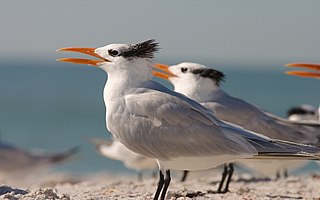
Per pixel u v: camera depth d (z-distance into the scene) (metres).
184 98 11.66
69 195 13.02
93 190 14.22
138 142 11.40
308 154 11.26
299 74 15.63
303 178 17.33
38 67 165.88
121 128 11.50
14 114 62.22
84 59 11.98
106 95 11.73
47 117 60.66
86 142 47.06
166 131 11.27
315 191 14.41
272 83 108.38
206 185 15.54
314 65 15.56
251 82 111.12
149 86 11.64
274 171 18.83
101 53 11.93
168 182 11.58
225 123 11.57
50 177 25.14
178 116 11.27
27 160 24.77
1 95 77.25
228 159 11.40
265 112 14.93
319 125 14.77
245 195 13.65
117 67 11.71
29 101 71.56
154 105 11.34
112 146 22.48
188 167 11.58
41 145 46.81
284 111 69.56
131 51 11.66
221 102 14.31
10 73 125.00
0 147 24.47
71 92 81.75
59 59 11.97
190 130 11.26
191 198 12.91
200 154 11.30
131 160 21.66
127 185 15.62
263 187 15.13
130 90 11.59
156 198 11.62
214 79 14.40
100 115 62.31
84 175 28.30
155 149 11.36
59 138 49.31
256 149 11.28
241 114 14.34
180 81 14.50
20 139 49.09
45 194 12.14
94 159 38.84
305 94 86.25
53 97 75.69
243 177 17.33
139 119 11.40
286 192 14.21
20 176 24.77
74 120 59.09
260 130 14.37
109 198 12.76
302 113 21.17
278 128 14.53
